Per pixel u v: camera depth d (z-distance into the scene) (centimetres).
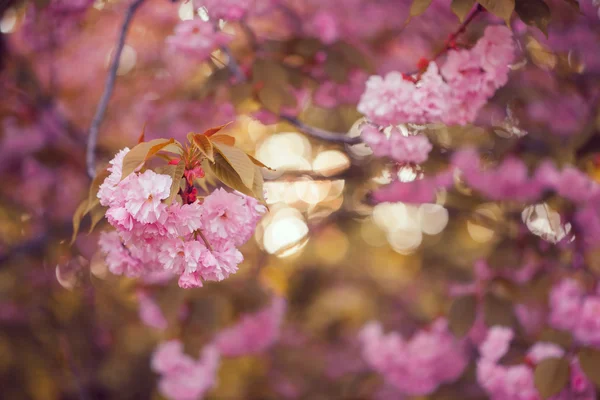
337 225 252
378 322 270
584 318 170
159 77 290
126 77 292
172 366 217
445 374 231
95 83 298
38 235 230
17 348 239
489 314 178
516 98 185
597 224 198
